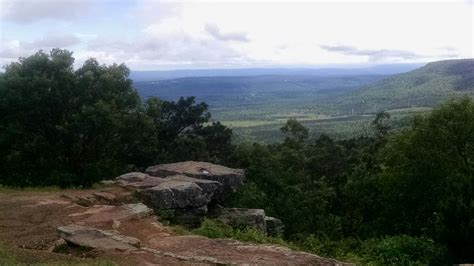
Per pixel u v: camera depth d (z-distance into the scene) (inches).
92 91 1045.2
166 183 699.4
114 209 590.6
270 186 912.3
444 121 939.3
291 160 1557.6
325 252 642.2
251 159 1145.4
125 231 514.0
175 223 647.8
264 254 444.8
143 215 581.0
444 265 633.0
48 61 1013.8
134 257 415.5
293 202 888.9
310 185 1122.7
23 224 521.7
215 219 660.7
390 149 1013.8
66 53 1042.1
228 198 774.5
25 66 1010.7
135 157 1195.9
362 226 976.9
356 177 1055.6
